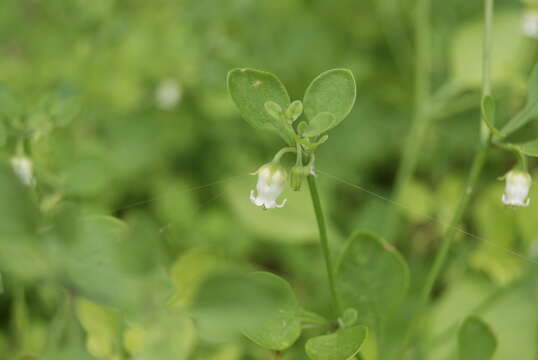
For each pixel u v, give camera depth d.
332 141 0.47
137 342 0.28
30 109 0.31
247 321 0.24
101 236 0.25
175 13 0.47
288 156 0.47
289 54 0.49
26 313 0.33
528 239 0.34
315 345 0.27
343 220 0.42
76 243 0.25
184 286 0.28
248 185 0.37
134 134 0.44
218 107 0.46
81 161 0.31
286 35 0.49
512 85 0.40
